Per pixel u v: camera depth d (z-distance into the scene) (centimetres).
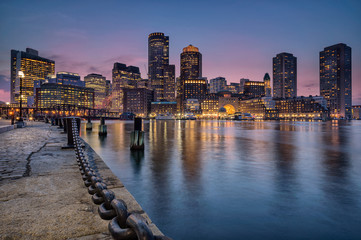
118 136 2286
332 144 1742
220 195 581
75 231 221
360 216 462
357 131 3600
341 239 379
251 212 481
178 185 666
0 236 210
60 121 2833
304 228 416
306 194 588
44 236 210
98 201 266
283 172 827
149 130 3612
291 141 1967
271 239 380
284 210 491
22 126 2723
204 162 1012
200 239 379
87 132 2870
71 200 315
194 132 3127
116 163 982
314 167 908
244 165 945
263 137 2372
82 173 432
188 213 477
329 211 486
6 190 363
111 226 131
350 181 706
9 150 860
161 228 416
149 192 605
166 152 1289
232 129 4031
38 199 319
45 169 532
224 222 436
